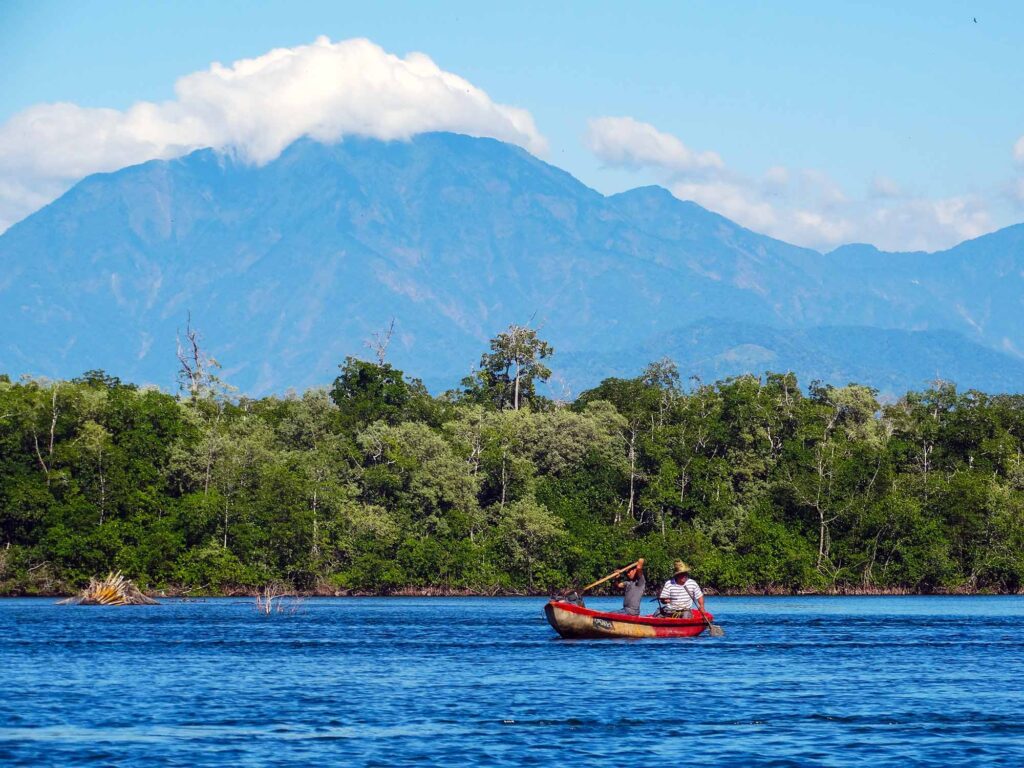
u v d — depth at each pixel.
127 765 55.78
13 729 63.34
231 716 67.56
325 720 66.50
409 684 80.31
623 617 112.88
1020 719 67.31
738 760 57.41
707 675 85.38
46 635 116.62
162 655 97.88
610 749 59.50
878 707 71.12
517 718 67.25
